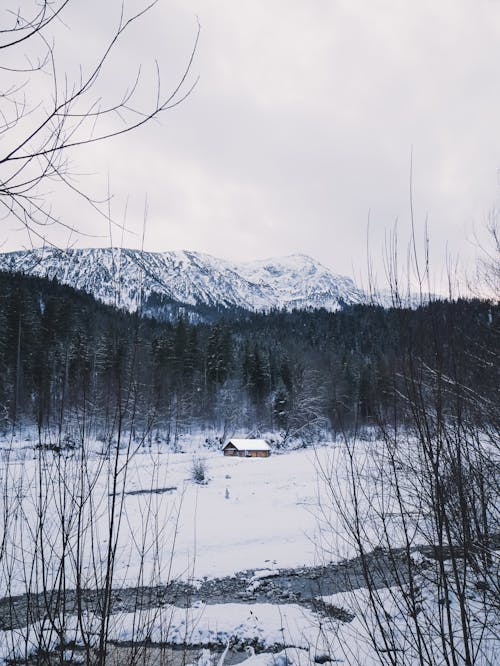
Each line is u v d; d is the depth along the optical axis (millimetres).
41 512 2834
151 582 3428
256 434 47469
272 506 19891
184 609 9172
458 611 3777
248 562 13141
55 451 2928
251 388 57375
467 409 3357
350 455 3496
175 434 33219
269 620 8781
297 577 11695
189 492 21781
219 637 8109
